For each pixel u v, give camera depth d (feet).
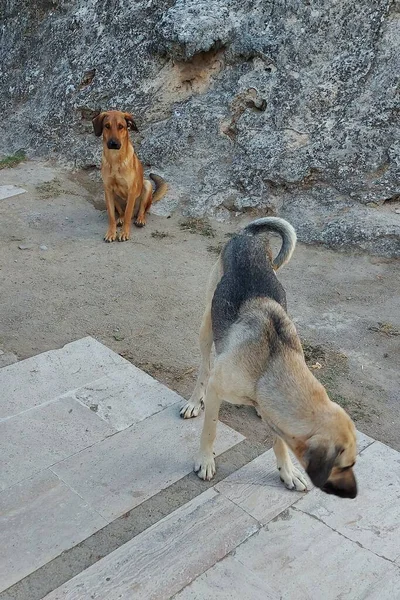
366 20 16.76
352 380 11.12
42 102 20.58
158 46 18.51
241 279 8.79
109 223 15.29
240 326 8.30
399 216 15.26
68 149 19.38
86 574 7.84
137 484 8.94
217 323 8.73
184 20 17.87
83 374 10.80
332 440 7.28
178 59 18.34
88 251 14.79
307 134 16.55
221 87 18.13
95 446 9.45
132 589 7.70
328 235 15.10
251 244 9.31
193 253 14.84
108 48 19.79
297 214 15.81
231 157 17.20
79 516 8.49
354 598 7.71
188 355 11.52
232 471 9.21
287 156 16.35
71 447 9.42
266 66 17.40
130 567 7.92
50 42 21.35
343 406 10.51
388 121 16.08
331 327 12.46
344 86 16.63
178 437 9.66
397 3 16.70
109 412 10.05
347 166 16.01
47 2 21.95
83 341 11.64
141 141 18.51
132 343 11.76
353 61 16.69
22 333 11.89
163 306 12.87
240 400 8.33
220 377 8.31
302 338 12.11
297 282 13.85
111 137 14.49
